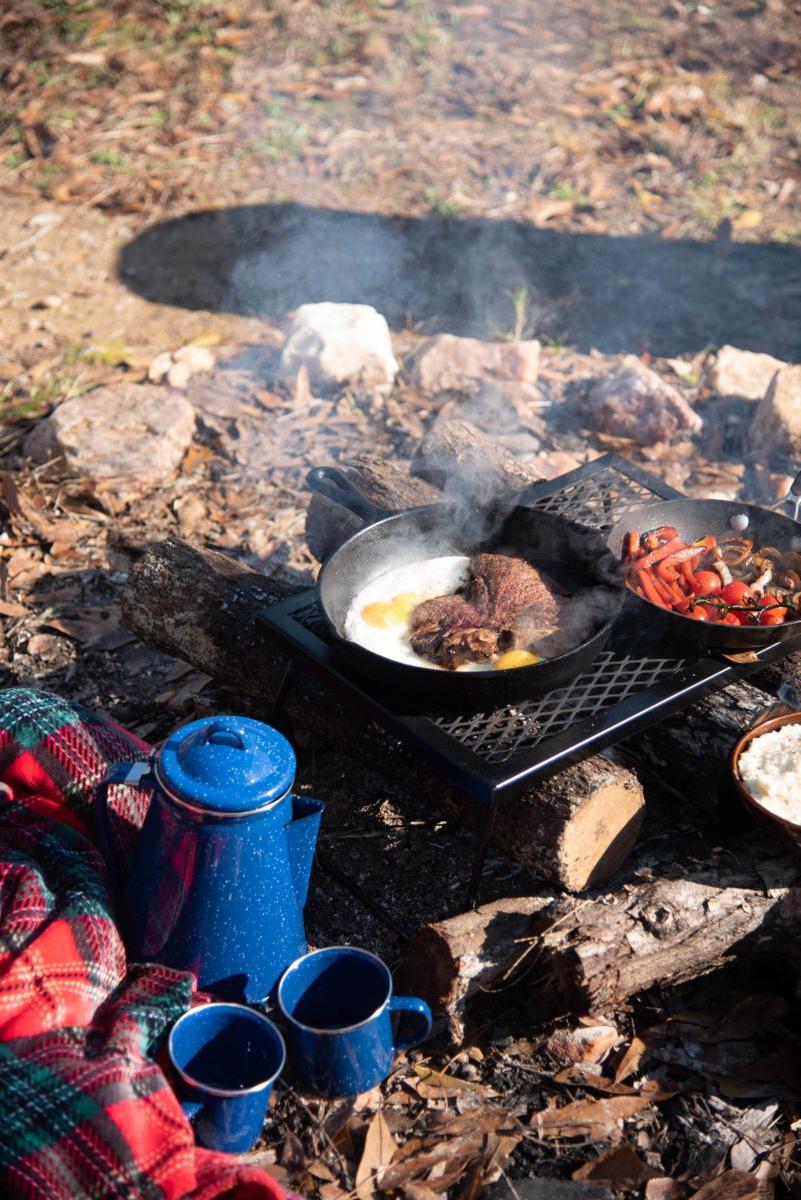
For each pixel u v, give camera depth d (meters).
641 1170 1.30
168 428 2.14
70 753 1.47
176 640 1.70
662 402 2.20
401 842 1.58
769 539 1.61
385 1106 1.35
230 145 3.26
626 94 3.50
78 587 1.95
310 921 1.50
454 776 1.34
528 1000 1.42
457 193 3.05
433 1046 1.40
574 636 1.44
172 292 2.70
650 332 2.55
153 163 3.18
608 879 1.46
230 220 2.96
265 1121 1.33
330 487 1.58
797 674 1.58
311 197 3.04
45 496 2.07
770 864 1.42
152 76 3.53
